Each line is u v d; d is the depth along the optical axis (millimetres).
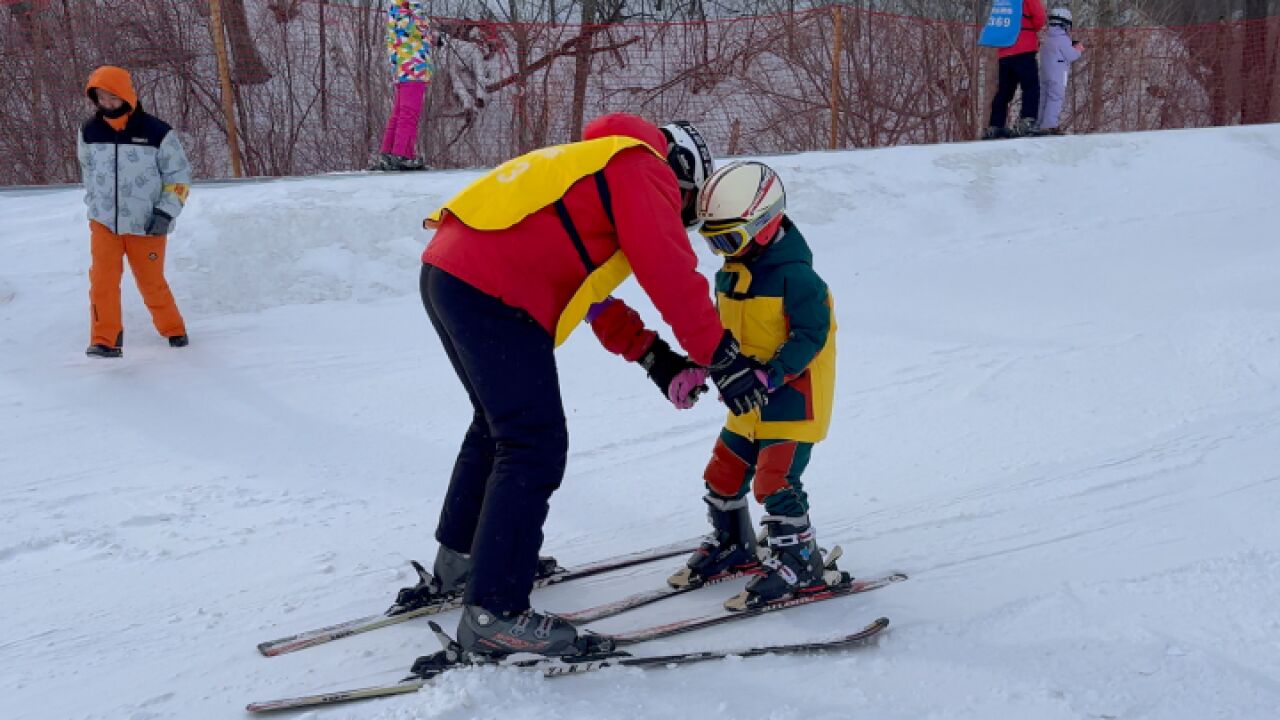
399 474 4410
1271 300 6488
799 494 3168
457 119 12453
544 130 12719
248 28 11922
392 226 7207
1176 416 4770
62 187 8031
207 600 3316
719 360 2760
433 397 5309
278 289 6566
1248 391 5023
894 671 2773
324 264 6805
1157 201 9102
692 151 2947
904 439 4664
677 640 2973
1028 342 5996
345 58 12305
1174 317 6270
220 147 11703
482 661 2729
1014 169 9398
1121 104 15094
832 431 4777
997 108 10828
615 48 13492
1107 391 5148
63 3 11078
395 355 5871
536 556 2795
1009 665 2789
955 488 4109
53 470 4359
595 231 2703
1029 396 5141
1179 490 3980
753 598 3139
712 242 2943
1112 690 2656
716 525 3381
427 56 8836
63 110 10898
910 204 8656
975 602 3166
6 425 4801
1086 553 3484
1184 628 2961
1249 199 9172
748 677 2752
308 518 3961
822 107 13789
